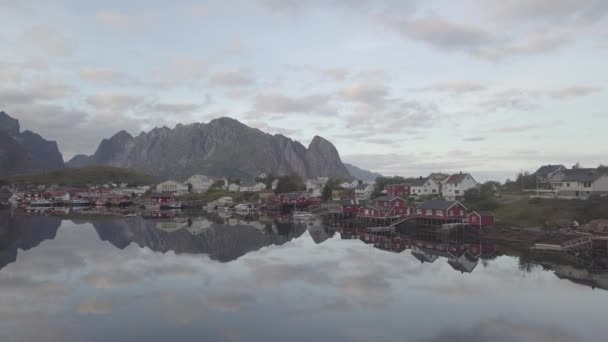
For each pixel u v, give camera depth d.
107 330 30.11
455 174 121.75
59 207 160.38
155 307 34.94
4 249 62.56
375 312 33.75
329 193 158.50
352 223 105.19
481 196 100.69
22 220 107.12
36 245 66.50
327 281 43.41
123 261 54.16
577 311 34.03
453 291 39.62
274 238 78.31
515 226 77.69
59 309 34.53
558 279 44.16
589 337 28.94
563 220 72.94
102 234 80.88
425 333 29.52
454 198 110.94
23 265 51.09
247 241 73.88
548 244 62.66
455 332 29.73
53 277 45.12
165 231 88.12
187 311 33.97
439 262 53.62
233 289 40.38
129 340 28.41
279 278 44.75
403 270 48.75
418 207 89.81
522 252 61.41
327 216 114.31
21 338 28.75
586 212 73.69
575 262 53.31
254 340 28.36
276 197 154.50
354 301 36.59
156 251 62.22
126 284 42.25
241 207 149.50
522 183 116.81
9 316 32.94
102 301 36.66
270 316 32.78
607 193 85.56
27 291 39.69
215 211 147.88
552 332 29.75
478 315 33.09
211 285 41.81
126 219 114.19
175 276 45.72
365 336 29.06
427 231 86.31
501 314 33.34
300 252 61.72
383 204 99.94
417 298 37.38
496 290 40.00
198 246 67.56
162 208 158.88
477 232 75.94
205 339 28.50
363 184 157.75
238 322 31.58
